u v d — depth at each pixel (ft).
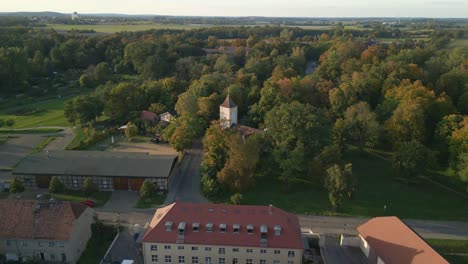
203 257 221.87
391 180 346.54
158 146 417.49
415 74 493.77
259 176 347.97
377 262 222.48
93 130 450.71
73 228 224.74
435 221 280.10
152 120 469.57
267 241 217.56
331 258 235.40
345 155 399.85
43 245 222.89
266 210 233.55
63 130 463.83
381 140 416.87
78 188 317.63
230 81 539.70
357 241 247.09
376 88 467.52
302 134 335.88
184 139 376.07
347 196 310.45
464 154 308.81
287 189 321.32
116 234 252.83
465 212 293.64
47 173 313.53
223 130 356.18
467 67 504.43
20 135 443.73
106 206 291.17
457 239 257.34
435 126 391.45
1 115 527.40
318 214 286.25
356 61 560.61
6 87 633.61
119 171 315.99
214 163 324.60
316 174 314.35
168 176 311.68
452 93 461.78
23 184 316.81
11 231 223.51
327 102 463.01
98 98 496.64
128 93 489.26
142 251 232.32
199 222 225.97
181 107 451.53
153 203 297.53
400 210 295.07
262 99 437.99
